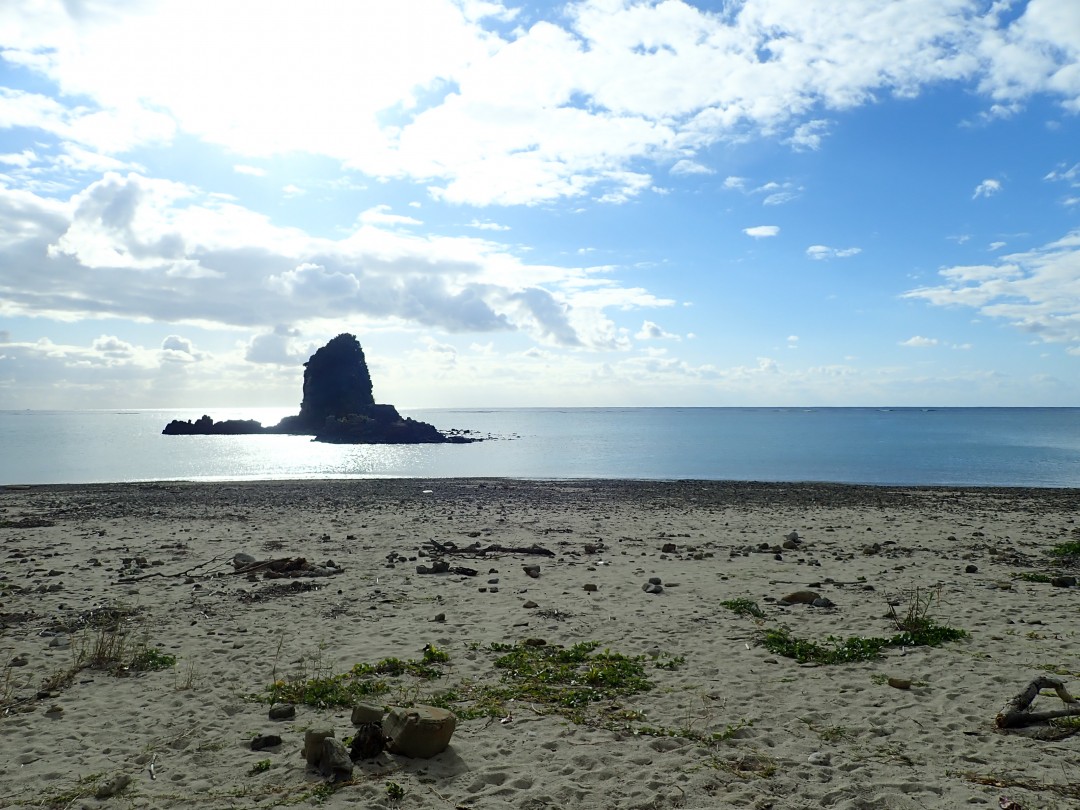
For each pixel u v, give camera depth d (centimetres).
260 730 736
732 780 626
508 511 2777
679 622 1165
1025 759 657
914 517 2628
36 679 896
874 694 836
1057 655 973
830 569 1633
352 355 12288
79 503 3072
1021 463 5825
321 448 8675
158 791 604
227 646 1039
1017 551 1898
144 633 1092
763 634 1088
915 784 609
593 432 12794
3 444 9088
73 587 1426
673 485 3994
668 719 767
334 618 1202
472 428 15088
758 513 2748
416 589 1422
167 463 6238
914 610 1167
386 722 696
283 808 576
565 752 684
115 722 760
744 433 11994
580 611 1241
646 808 581
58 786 613
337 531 2233
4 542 2009
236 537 2097
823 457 6600
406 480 4444
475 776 633
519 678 900
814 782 620
